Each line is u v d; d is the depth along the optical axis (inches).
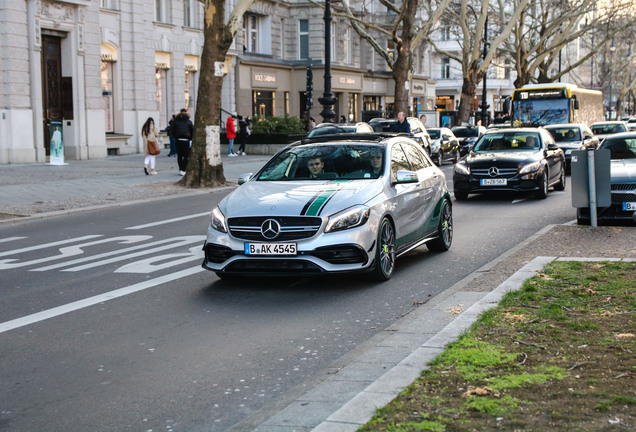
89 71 1214.3
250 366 222.4
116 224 550.0
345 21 2031.3
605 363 192.5
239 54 1705.2
